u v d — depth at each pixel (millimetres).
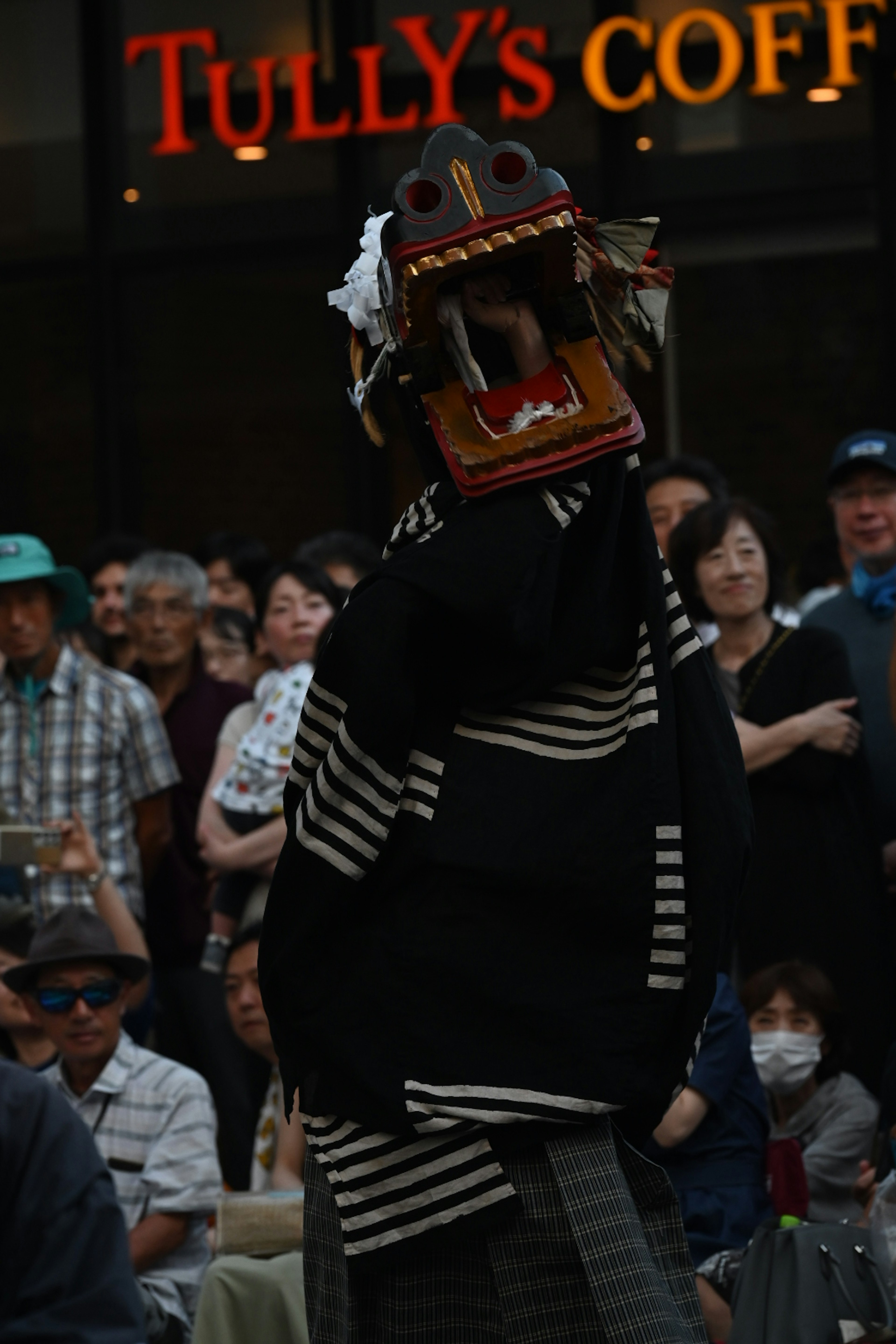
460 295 4621
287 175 24562
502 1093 4371
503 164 4570
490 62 23531
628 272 4762
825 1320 7406
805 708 11266
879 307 22469
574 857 4453
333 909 4508
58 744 13555
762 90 22578
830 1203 10180
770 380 22797
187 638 14742
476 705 4535
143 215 25078
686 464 14477
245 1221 8680
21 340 25453
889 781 11648
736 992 11016
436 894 4477
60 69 25312
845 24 22203
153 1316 10070
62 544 25359
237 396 24781
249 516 24688
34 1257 7988
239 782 12875
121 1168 10711
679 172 23078
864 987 10750
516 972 4434
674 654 4711
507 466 4465
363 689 4402
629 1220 4426
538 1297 4457
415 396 4840
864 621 12086
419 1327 4570
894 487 12016
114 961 10930
